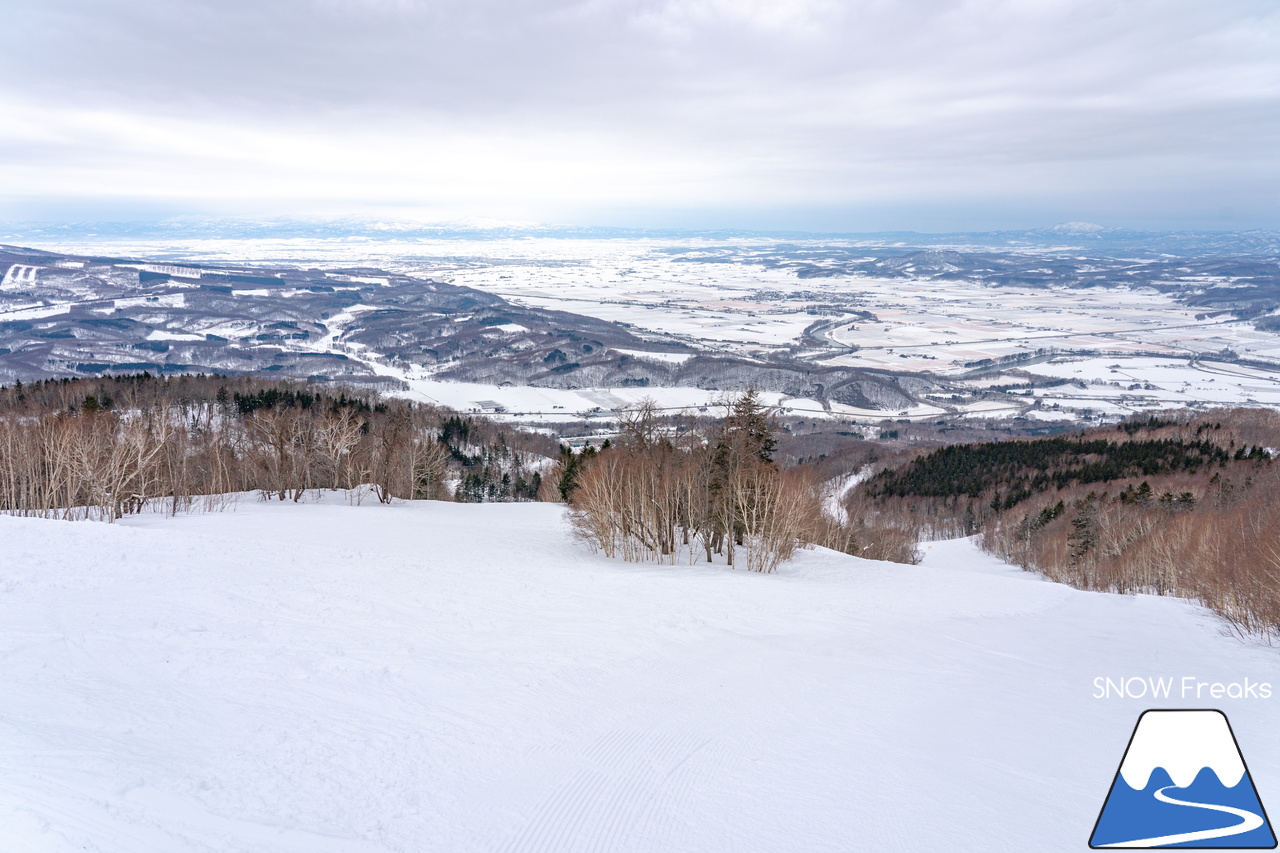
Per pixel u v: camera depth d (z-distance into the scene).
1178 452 110.69
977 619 26.44
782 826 9.95
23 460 48.03
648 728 13.49
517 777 11.23
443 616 20.89
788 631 22.17
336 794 10.25
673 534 41.31
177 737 11.48
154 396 98.81
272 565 26.11
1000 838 9.73
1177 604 31.75
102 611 17.69
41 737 10.79
